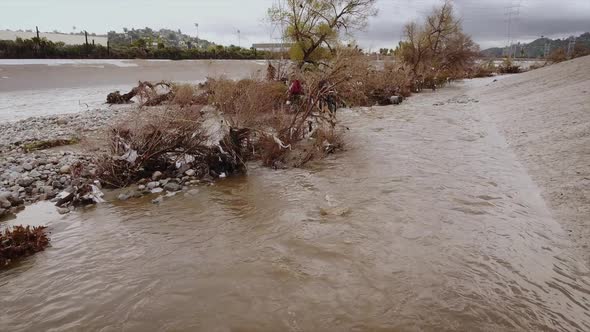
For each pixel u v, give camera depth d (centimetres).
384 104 2278
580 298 448
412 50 3659
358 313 424
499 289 465
